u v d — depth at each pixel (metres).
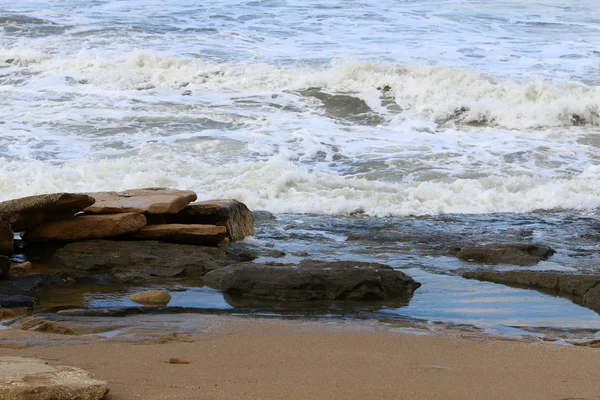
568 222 22.62
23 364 9.20
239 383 9.55
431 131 33.06
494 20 56.12
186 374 9.92
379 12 57.69
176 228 18.83
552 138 32.16
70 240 18.34
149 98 36.59
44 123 32.09
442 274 17.36
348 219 22.83
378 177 26.84
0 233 17.69
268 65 41.09
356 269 15.98
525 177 26.42
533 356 11.20
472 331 12.96
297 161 28.36
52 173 25.22
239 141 30.33
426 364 10.71
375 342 11.95
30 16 53.16
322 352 11.27
